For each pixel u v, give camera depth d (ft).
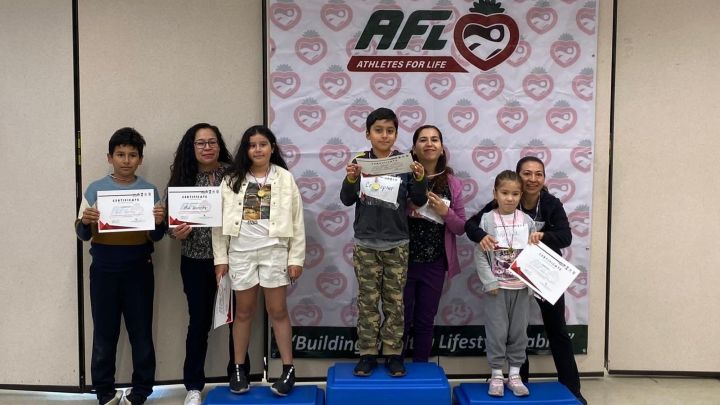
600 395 9.34
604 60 9.68
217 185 8.73
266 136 8.34
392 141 8.20
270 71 9.39
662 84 9.76
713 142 9.79
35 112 9.27
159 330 9.60
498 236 8.41
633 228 9.89
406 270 8.38
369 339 8.33
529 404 8.02
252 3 9.46
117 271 8.50
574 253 9.84
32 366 9.59
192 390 8.88
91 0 9.18
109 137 9.34
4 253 9.43
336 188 9.63
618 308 9.99
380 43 9.49
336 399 7.91
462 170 9.71
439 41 9.53
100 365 8.68
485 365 9.96
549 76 9.64
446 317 9.90
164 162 9.45
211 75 9.45
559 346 8.88
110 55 9.27
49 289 9.47
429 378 8.14
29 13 9.17
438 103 9.60
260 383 9.78
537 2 9.55
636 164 9.83
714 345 9.99
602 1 9.61
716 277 9.93
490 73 9.61
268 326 9.71
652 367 10.07
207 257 8.65
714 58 9.72
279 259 8.27
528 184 8.59
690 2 9.68
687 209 9.87
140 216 8.25
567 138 9.71
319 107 9.51
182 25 9.36
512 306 8.48
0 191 9.35
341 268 9.73
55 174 9.34
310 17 9.40
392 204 8.14
